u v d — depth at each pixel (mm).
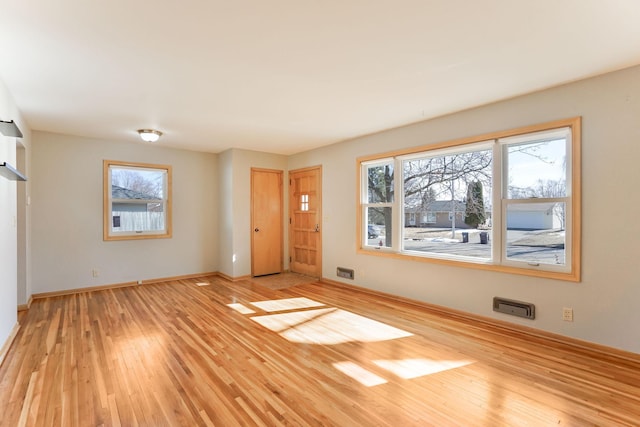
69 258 4746
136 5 1762
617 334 2658
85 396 2125
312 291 4914
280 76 2730
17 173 2455
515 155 3338
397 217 4445
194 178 5938
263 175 6109
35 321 3564
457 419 1893
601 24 1963
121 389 2209
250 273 5891
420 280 4148
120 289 5031
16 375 2395
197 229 5969
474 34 2092
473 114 3557
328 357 2701
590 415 1918
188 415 1933
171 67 2553
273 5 1780
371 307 4090
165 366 2537
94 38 2109
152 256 5477
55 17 1867
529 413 1944
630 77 2572
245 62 2477
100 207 4988
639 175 2547
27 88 2936
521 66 2553
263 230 6098
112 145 5098
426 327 3373
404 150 4270
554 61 2467
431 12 1853
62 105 3416
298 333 3230
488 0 1739
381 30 2047
